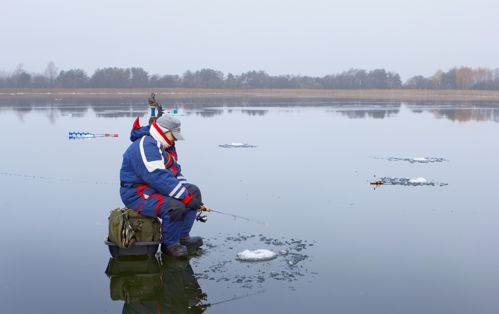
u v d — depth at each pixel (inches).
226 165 327.9
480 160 356.2
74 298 125.3
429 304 122.4
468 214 207.2
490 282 136.1
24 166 318.7
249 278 138.6
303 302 123.2
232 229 184.9
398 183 270.8
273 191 248.5
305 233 179.9
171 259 153.6
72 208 212.2
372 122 700.0
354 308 120.0
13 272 142.0
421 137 509.0
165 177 154.7
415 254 157.9
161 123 161.8
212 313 117.1
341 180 278.7
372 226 189.2
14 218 196.4
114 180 273.1
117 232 149.6
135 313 117.0
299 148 416.5
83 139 470.0
